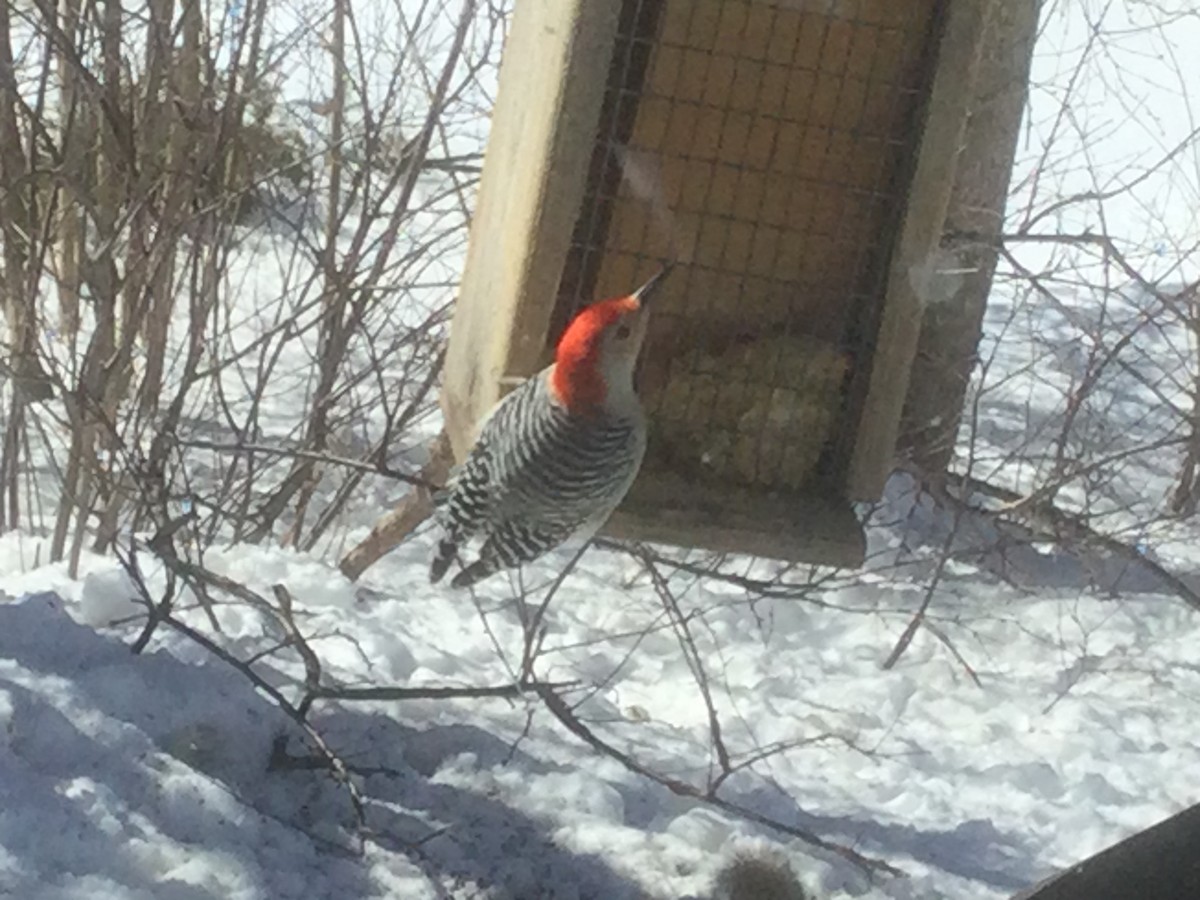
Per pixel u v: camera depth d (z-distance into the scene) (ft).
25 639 5.44
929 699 6.70
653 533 5.50
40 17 6.84
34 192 6.62
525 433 5.49
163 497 5.69
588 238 5.63
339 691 5.34
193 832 5.07
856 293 5.64
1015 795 5.97
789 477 5.63
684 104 5.60
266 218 6.99
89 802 4.99
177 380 7.45
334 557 7.30
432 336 7.70
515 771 5.56
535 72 5.47
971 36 5.38
